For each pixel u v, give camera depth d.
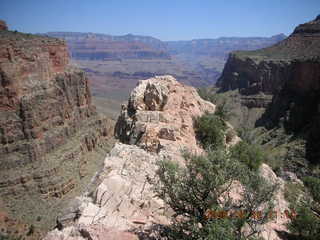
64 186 61.53
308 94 91.88
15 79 65.81
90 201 14.41
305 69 93.94
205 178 11.85
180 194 12.13
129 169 17.16
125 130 26.06
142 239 11.70
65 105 84.31
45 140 68.81
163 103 26.34
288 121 90.44
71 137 82.69
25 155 62.69
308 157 64.88
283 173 47.38
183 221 12.42
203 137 25.67
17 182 57.56
